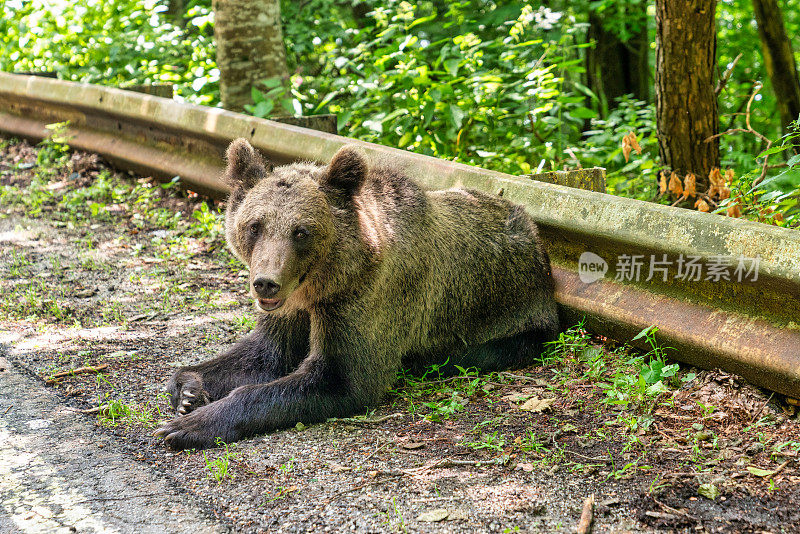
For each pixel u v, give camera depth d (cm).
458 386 492
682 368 477
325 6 1370
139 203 862
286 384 452
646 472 374
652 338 485
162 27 1344
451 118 859
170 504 353
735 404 431
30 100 1071
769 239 423
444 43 1141
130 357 529
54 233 792
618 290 518
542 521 336
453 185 611
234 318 598
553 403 453
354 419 456
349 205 469
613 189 847
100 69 1328
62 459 395
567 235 547
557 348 520
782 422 414
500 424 433
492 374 513
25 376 494
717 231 448
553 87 934
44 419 439
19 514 343
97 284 667
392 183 526
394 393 498
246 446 421
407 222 510
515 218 571
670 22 700
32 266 704
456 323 543
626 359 499
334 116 831
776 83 934
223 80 1045
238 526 336
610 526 332
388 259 486
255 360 502
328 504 352
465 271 538
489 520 337
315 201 447
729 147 1031
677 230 468
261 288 423
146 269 703
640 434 410
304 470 388
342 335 467
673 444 401
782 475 368
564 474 375
